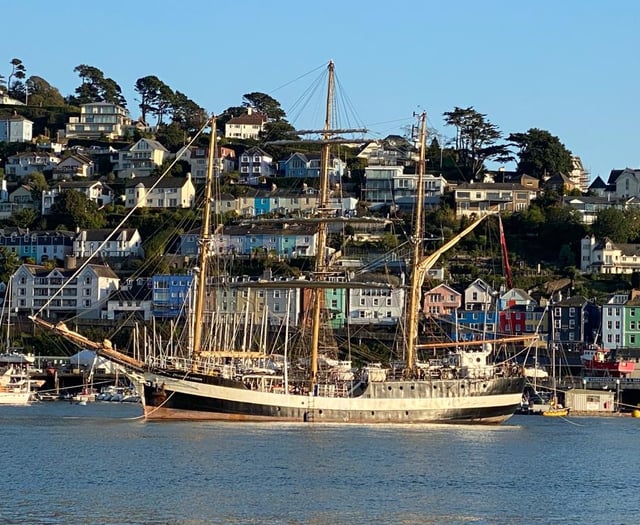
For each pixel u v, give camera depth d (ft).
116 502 378.94
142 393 595.06
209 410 591.37
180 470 440.04
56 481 414.62
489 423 634.02
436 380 615.57
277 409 593.42
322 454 487.61
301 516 365.20
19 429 580.30
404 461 479.41
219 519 358.64
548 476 460.96
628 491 432.66
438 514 374.84
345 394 610.65
